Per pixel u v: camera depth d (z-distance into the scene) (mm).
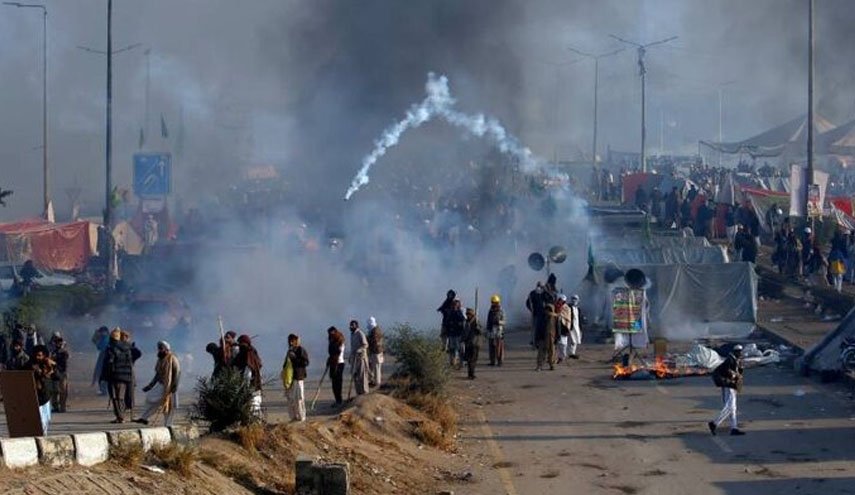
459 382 37062
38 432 19797
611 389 35375
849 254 52250
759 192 64812
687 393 34281
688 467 25688
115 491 17266
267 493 20875
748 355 39156
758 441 27984
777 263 54656
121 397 29453
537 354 39938
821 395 33438
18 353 32188
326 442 24797
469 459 26750
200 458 20922
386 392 31703
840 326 36031
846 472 24844
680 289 44250
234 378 23688
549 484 24422
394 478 24078
